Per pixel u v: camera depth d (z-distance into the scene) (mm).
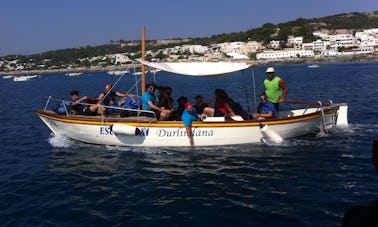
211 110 11867
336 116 13039
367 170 9031
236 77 70938
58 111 12625
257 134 11414
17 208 7598
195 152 11031
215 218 6707
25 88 66375
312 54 161250
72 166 10312
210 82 55500
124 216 6953
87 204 7625
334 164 9594
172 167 9789
